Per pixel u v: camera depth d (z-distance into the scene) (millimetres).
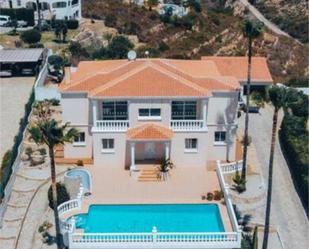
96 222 52500
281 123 73125
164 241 49375
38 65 89875
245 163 58719
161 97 59875
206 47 117500
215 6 172000
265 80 80812
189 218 53312
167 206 55188
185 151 62281
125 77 61688
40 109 74562
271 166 48094
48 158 64562
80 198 54750
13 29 112625
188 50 115000
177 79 61531
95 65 69250
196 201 56125
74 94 61281
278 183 61844
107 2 132375
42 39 106562
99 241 49281
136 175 60625
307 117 75938
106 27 118000
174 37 119938
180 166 62938
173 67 65375
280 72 113125
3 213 55156
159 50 110875
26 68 89812
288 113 72562
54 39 106938
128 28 117812
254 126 74688
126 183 59500
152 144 62375
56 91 79125
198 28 125375
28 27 115500
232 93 61125
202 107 60812
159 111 61125
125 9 128250
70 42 104000
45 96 79312
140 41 114000
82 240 49156
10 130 71188
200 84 61781
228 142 63531
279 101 46531
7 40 104438
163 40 117938
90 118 62406
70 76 69062
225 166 62188
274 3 170000
